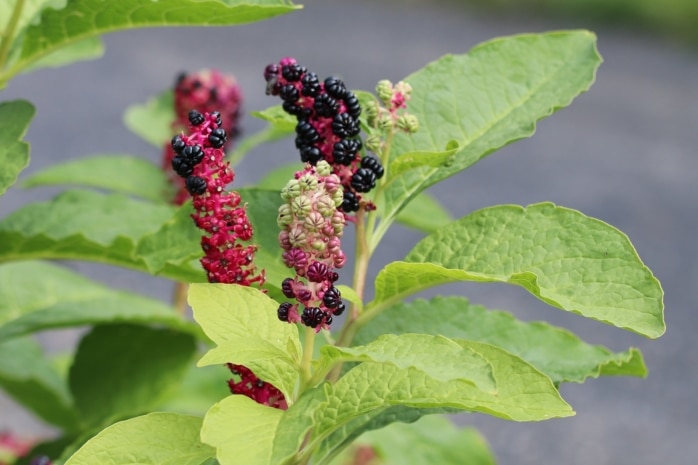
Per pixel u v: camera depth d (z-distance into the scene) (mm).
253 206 962
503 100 1005
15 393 1224
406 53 5680
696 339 3195
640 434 2736
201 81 1247
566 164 4391
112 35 5199
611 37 6316
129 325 1145
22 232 1033
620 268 906
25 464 1123
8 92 4223
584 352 997
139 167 1266
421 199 1201
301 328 1018
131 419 882
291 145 4012
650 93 5438
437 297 1003
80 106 4168
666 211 4012
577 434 2715
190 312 1366
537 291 893
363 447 1451
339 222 875
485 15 6625
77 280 1207
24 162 961
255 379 911
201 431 849
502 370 880
